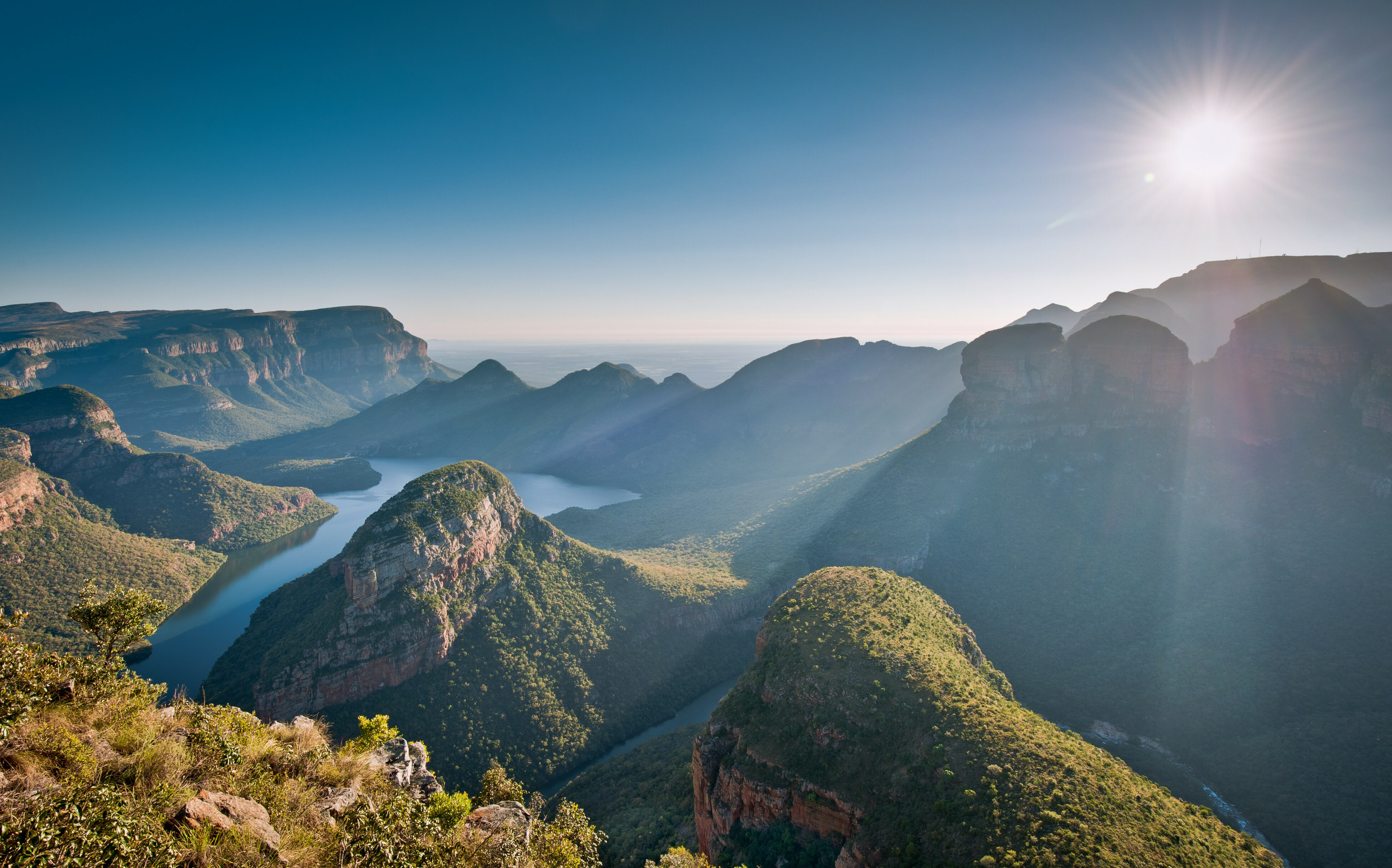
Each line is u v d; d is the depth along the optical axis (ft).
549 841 110.11
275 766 85.97
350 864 69.46
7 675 65.82
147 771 68.69
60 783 59.36
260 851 64.54
